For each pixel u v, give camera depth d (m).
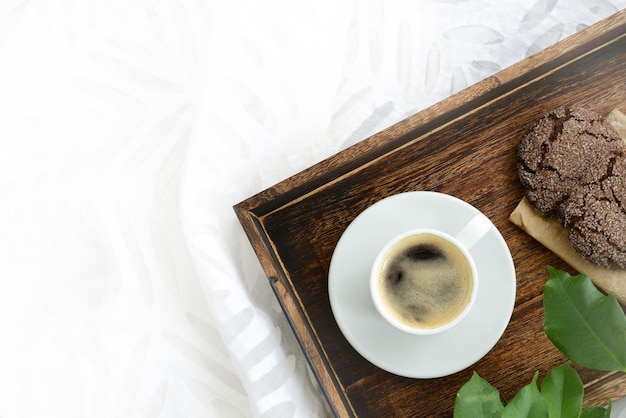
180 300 0.80
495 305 0.71
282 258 0.75
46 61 0.82
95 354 0.80
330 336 0.74
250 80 0.79
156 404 0.80
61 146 0.82
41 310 0.81
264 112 0.79
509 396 0.73
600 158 0.71
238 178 0.79
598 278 0.72
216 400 0.80
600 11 0.81
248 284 0.79
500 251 0.71
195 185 0.77
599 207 0.70
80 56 0.82
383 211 0.73
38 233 0.81
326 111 0.80
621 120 0.73
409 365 0.72
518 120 0.75
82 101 0.82
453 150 0.75
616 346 0.58
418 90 0.81
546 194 0.72
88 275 0.82
